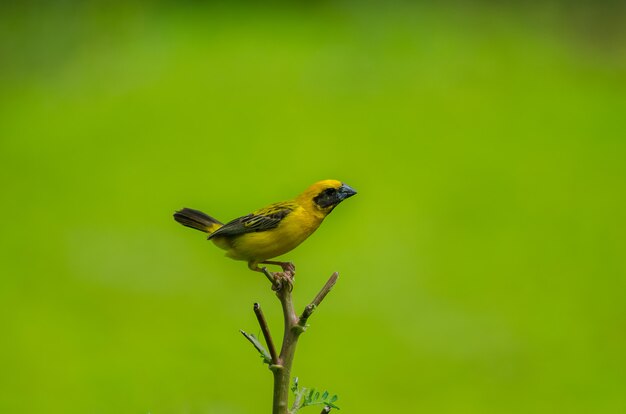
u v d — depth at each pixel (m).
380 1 30.30
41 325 14.08
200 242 16.80
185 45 27.81
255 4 31.17
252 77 25.02
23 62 27.56
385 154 20.50
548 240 17.05
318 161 20.16
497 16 30.97
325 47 27.11
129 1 29.66
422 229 17.34
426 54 27.05
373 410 12.28
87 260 16.22
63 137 21.91
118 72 26.25
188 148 20.94
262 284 15.31
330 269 16.06
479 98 24.08
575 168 20.00
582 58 28.84
